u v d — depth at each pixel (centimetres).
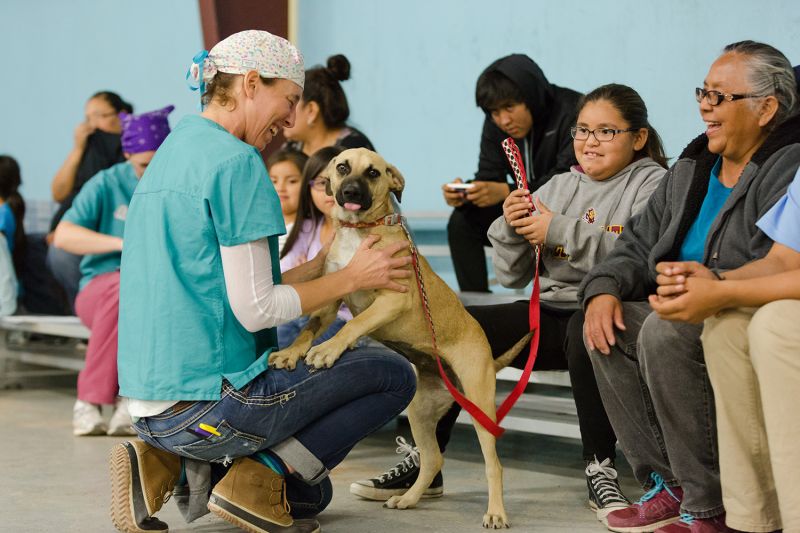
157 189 343
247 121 358
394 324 402
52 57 1223
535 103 573
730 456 325
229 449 347
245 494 348
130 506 354
